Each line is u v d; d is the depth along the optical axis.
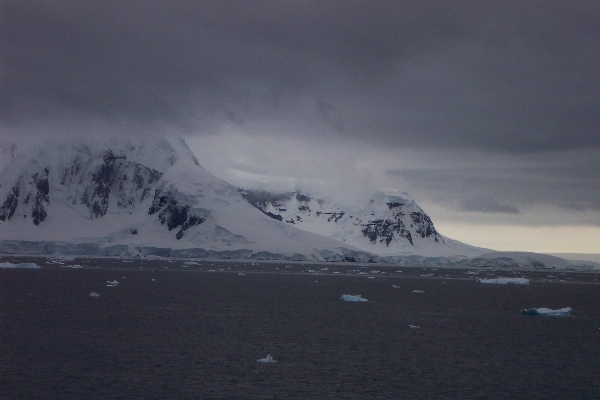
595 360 79.50
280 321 107.31
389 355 80.06
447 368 73.94
